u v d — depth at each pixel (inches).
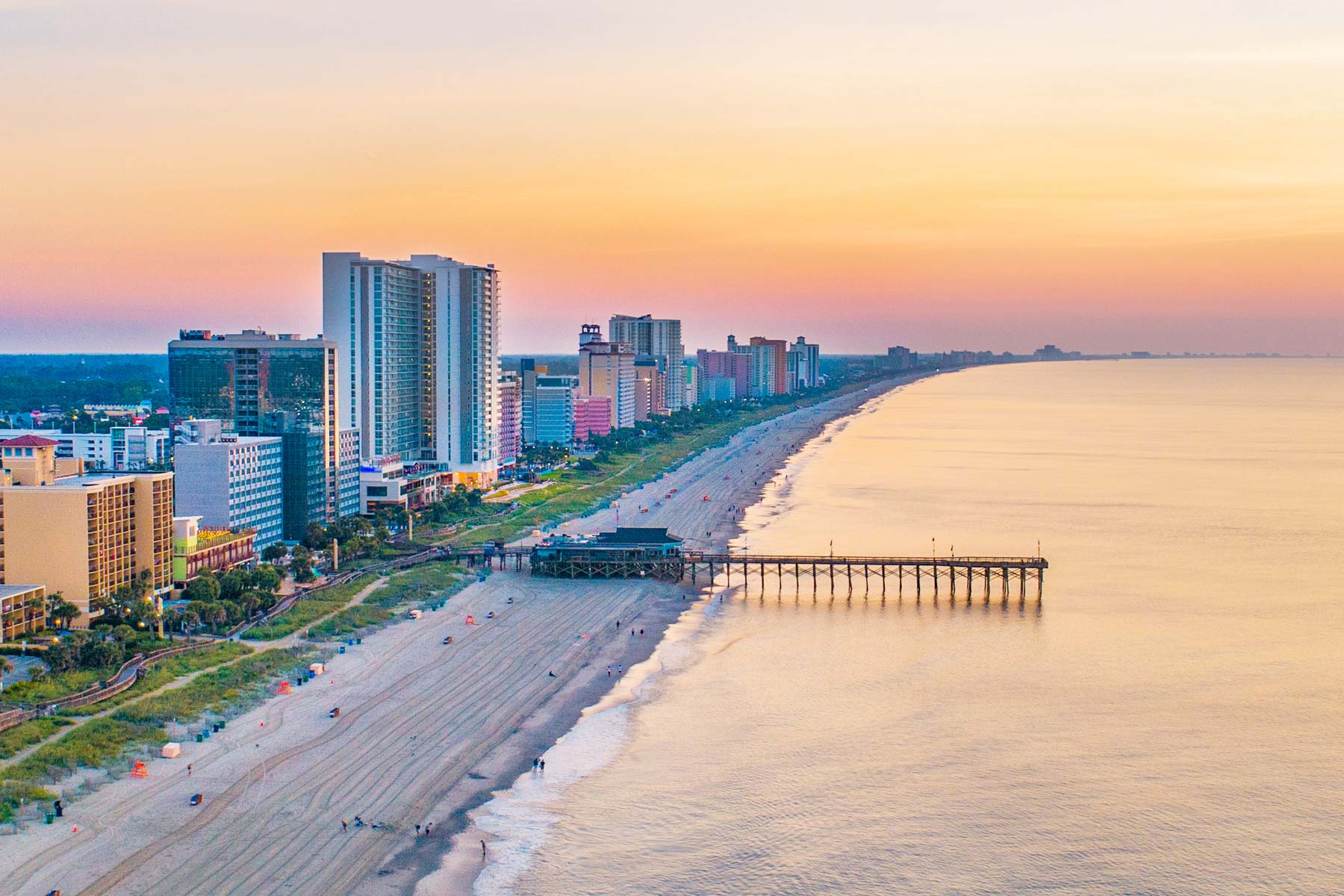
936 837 7229.3
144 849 6811.0
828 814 7524.6
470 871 6781.5
